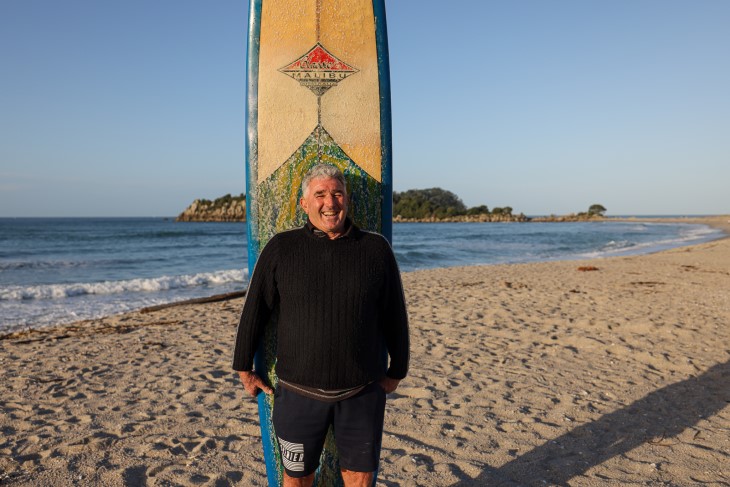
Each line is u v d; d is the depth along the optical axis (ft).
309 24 8.60
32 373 17.99
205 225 298.76
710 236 154.92
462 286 38.58
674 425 12.40
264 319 7.10
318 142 8.56
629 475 10.05
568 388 15.25
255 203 8.55
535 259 83.41
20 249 105.50
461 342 20.93
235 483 9.96
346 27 8.65
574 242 132.16
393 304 6.89
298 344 6.63
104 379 17.13
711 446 11.25
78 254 94.63
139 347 21.85
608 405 13.82
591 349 19.58
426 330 23.17
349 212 8.56
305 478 7.23
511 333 22.31
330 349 6.55
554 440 11.73
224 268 70.69
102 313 32.76
